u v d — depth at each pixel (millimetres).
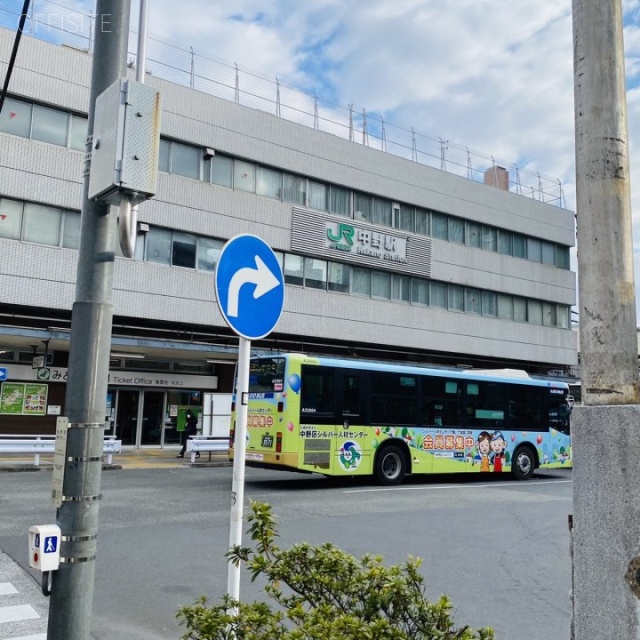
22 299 20484
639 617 2344
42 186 21047
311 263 27969
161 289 23516
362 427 14570
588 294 2621
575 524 2557
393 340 30312
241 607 2906
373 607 2861
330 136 28828
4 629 5188
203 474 16750
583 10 2775
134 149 3477
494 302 35094
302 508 11188
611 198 2627
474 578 7027
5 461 18250
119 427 24875
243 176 26078
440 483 16203
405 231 31406
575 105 2768
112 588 6355
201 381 26656
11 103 20734
